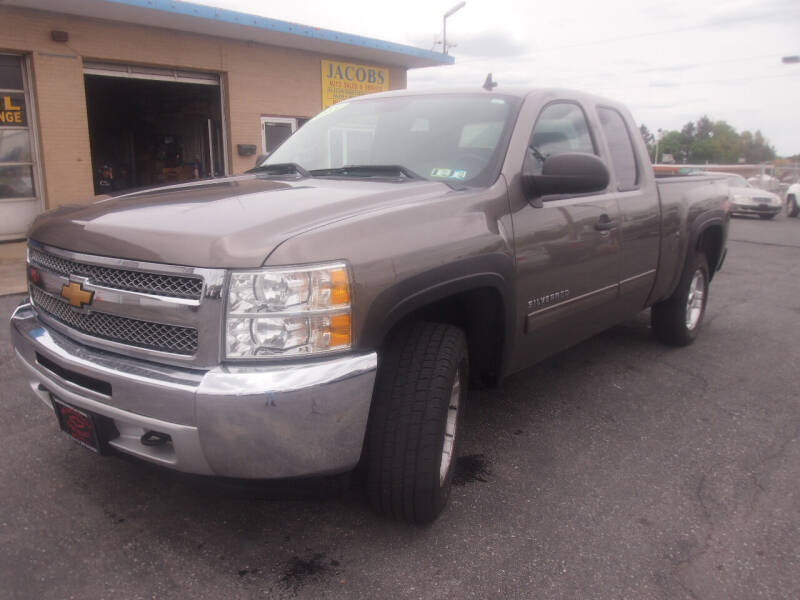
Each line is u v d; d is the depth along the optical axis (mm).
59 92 10008
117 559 2395
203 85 12961
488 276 2699
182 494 2848
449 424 2744
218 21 10664
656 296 4598
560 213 3252
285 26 11609
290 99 13375
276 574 2338
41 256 2645
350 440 2152
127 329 2227
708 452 3412
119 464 3082
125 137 15914
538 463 3242
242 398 1960
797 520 2785
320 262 2074
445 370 2475
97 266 2291
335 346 2092
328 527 2641
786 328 6074
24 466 3035
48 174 10039
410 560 2441
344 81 14414
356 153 3457
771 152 141000
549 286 3209
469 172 3037
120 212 2439
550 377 4516
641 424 3750
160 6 9797
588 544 2574
